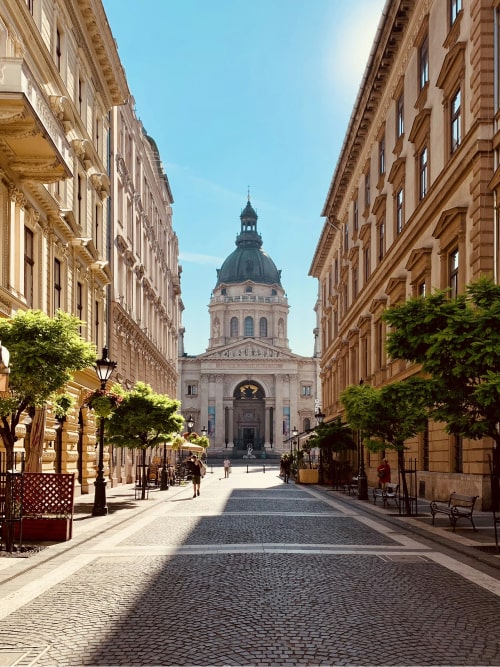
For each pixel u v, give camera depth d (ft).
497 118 68.59
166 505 82.28
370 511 74.13
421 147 94.27
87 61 98.22
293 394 416.26
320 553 43.78
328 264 213.46
